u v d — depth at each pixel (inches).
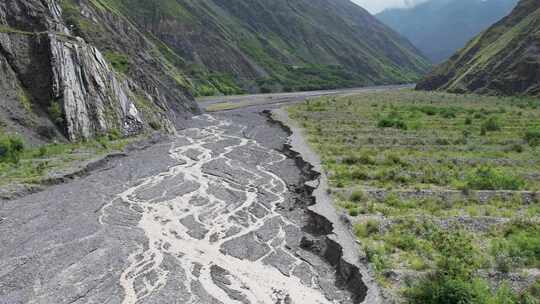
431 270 895.7
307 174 1664.6
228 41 7022.6
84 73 2172.7
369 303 808.9
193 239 1105.4
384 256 968.9
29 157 1690.5
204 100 4603.8
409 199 1321.4
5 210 1230.3
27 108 1937.7
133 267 952.3
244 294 876.6
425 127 2600.9
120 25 4050.2
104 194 1397.6
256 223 1226.0
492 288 829.2
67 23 2906.0
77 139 1971.0
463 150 1983.3
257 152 2112.5
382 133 2417.6
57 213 1219.2
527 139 2169.0
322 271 978.7
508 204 1286.9
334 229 1112.8
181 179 1596.9
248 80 6422.2
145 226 1171.9
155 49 4761.3
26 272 910.4
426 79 6274.6
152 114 2556.6
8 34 2096.5
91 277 904.3
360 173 1561.3
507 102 3909.9
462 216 1173.7
